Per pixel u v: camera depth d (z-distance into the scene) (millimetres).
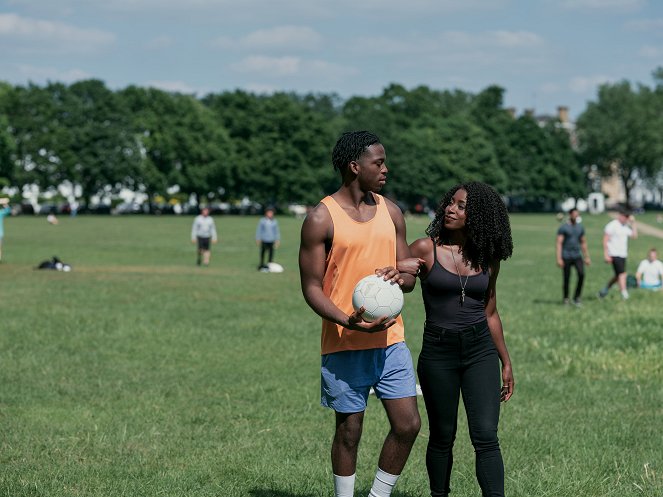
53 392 9031
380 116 115312
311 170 106250
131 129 103938
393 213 4980
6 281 22484
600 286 23000
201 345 12375
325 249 4820
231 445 7066
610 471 6406
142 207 111812
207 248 29797
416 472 6406
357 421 4891
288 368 10695
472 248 4984
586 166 131500
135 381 9711
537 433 7535
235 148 105625
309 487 5949
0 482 5934
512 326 14891
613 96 125188
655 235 57406
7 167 95625
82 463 6496
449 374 4973
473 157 118812
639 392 9461
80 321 14750
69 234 52719
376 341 4805
